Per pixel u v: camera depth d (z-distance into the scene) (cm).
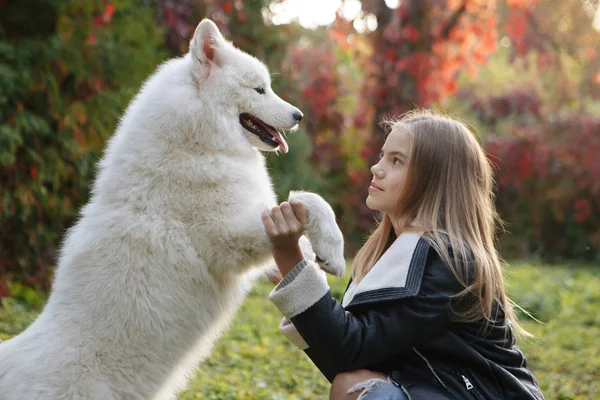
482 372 271
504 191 1483
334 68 1402
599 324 817
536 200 1463
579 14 1310
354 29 1286
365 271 325
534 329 766
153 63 839
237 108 359
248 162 351
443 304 267
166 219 320
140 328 308
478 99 1487
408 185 293
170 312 314
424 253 275
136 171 326
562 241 1482
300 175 1216
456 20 1234
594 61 1405
